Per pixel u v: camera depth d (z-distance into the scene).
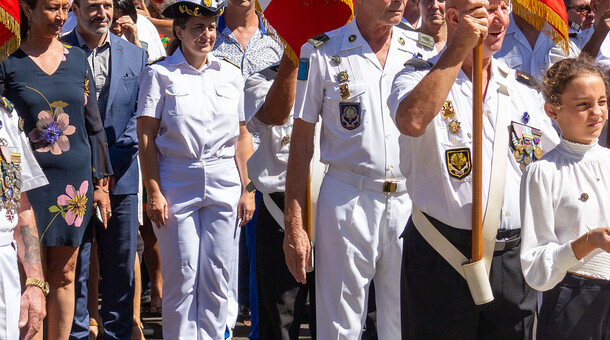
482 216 12.64
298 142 15.64
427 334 12.95
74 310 20.05
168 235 19.52
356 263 15.52
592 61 14.27
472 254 12.42
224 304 19.91
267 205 17.81
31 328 13.93
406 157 13.13
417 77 12.64
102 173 19.50
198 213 19.77
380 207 15.50
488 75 13.07
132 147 21.06
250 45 25.12
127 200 20.77
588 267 13.13
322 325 15.78
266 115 17.23
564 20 13.62
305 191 15.70
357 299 15.60
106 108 21.20
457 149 12.61
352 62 15.56
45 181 14.28
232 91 20.16
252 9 25.12
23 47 18.67
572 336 13.23
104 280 20.75
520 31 22.88
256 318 21.98
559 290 13.27
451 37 12.48
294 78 16.80
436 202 12.68
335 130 15.56
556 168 13.20
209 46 19.75
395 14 15.41
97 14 21.30
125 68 21.67
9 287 13.20
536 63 22.75
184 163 19.56
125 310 20.72
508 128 12.97
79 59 19.08
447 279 12.70
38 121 18.53
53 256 18.89
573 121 13.12
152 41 25.97
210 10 19.48
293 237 15.55
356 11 15.80
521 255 12.84
